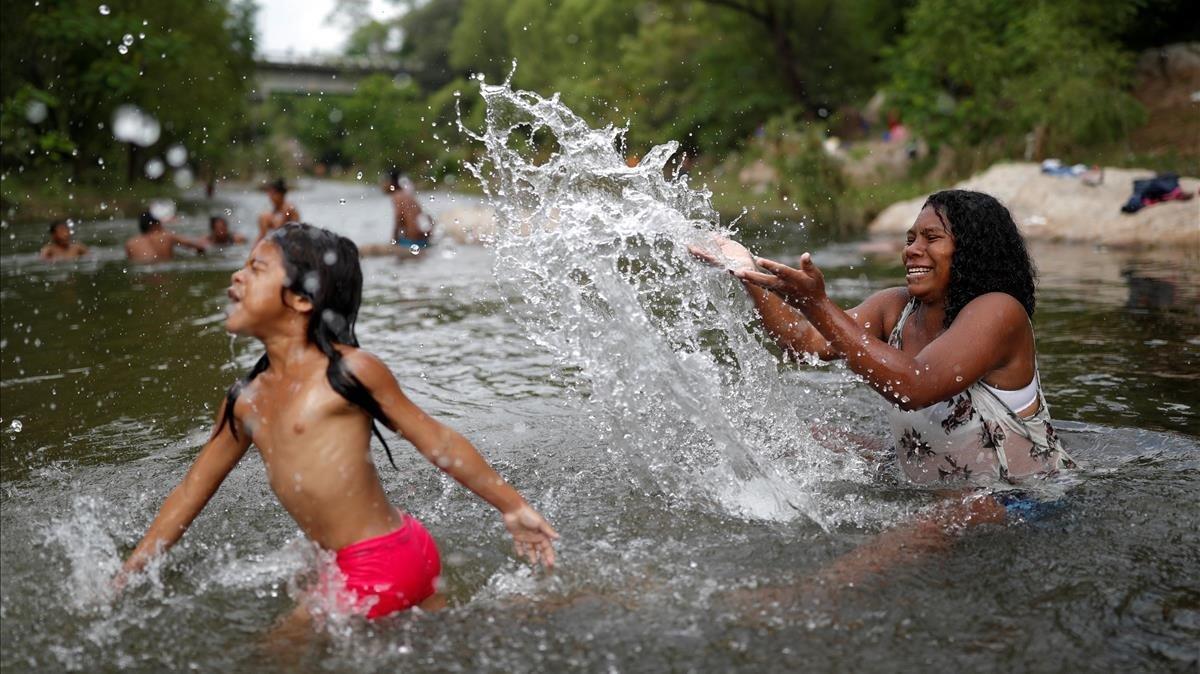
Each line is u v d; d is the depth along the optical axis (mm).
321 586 2588
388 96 52156
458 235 13414
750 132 28656
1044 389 4711
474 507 3346
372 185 44219
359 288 2723
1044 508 3131
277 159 50469
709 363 3865
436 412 4598
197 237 15555
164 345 6277
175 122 28078
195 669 2287
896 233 13578
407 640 2393
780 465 3625
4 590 2699
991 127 18062
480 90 3836
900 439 3559
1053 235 11312
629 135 28688
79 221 19438
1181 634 2361
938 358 3203
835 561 2809
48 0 19953
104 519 3242
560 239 3615
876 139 24297
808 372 5195
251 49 38469
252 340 6398
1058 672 2197
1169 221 10711
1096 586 2607
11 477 3705
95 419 4539
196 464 2799
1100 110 16656
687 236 3682
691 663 2246
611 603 2568
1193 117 17750
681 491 3410
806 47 29391
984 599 2541
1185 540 2896
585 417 4441
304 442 2574
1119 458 3660
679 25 32969
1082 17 18578
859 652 2285
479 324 6938
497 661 2277
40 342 6461
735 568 2781
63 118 21234
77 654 2369
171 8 26953
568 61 38156
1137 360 5211
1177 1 20953
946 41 18500
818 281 3100
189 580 2775
